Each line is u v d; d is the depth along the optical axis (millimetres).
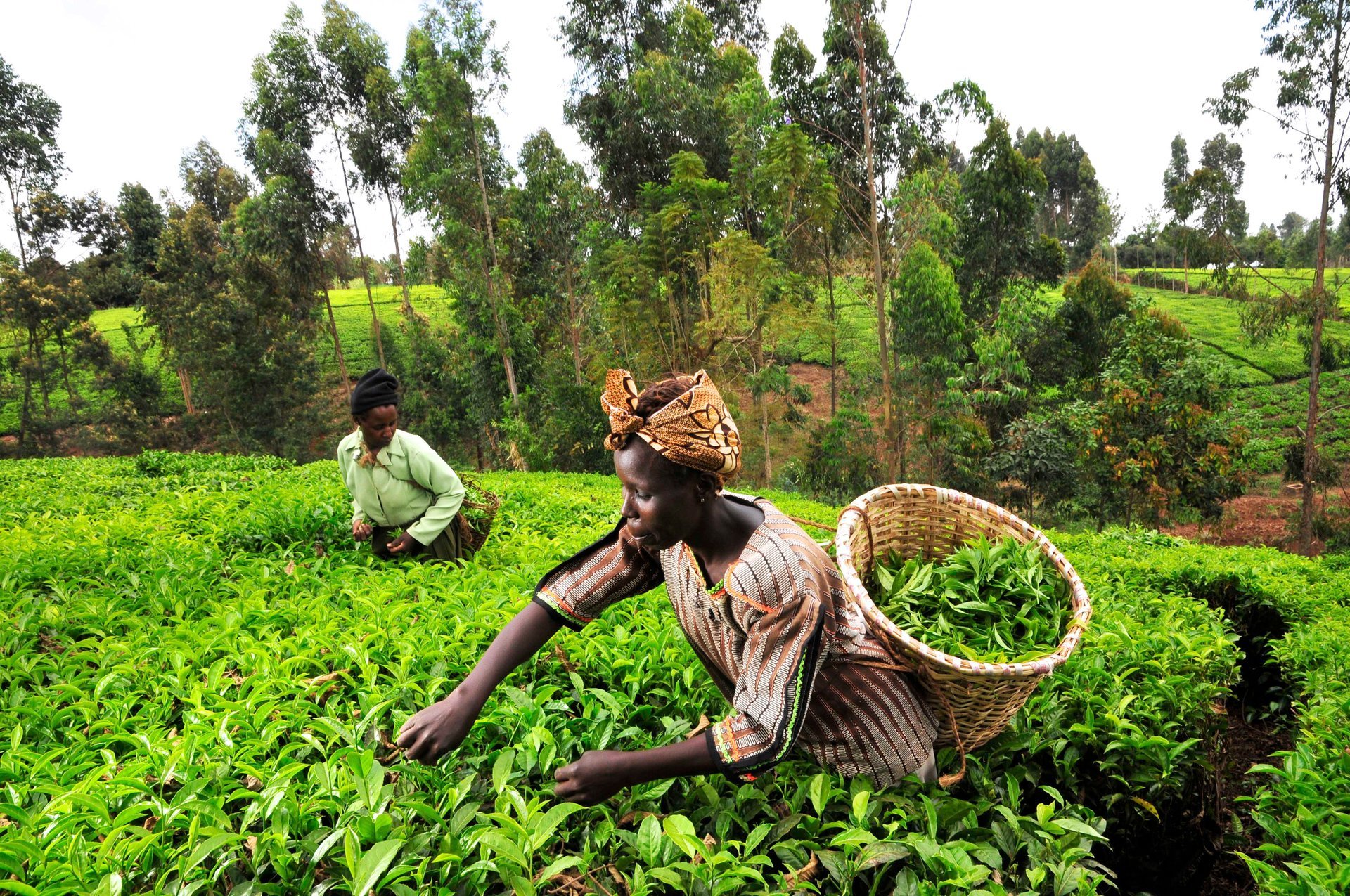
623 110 25016
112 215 45438
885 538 2359
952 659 1698
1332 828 2232
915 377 19844
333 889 1604
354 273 32562
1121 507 20266
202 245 34594
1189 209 20797
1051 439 20188
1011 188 25953
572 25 26328
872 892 1700
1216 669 3324
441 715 1818
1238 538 22969
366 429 3945
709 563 1718
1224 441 18984
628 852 1771
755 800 1946
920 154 21594
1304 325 19703
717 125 24516
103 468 11094
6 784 1864
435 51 23172
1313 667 4492
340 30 29875
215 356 30703
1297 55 18422
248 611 2945
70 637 2969
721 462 1540
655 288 21812
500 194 25312
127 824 1601
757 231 23562
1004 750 2299
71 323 35438
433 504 4188
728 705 2340
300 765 1778
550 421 23156
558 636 2578
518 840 1618
